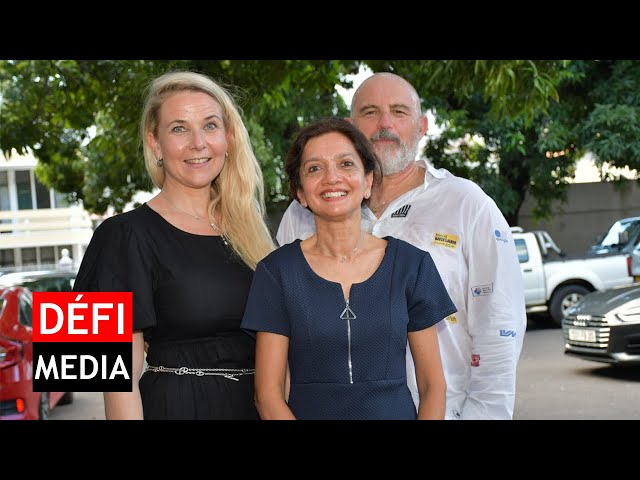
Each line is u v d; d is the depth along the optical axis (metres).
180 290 2.80
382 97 3.44
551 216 21.30
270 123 18.12
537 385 9.17
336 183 2.63
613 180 19.73
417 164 3.54
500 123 17.06
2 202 29.72
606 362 8.80
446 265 3.25
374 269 2.68
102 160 18.92
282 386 2.64
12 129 11.62
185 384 2.79
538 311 14.55
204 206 3.06
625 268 14.31
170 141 2.93
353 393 2.58
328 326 2.59
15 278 11.04
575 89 17.67
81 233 30.05
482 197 3.31
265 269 2.68
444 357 3.28
